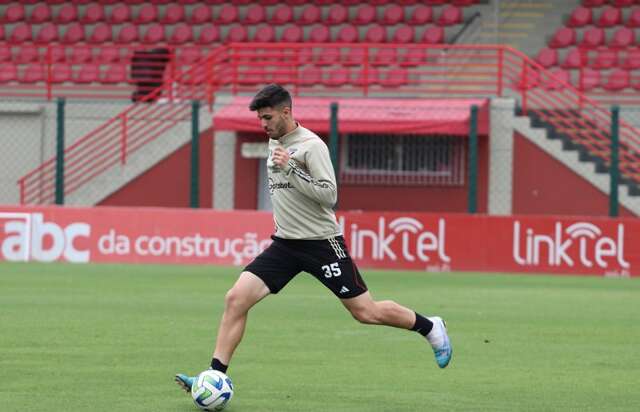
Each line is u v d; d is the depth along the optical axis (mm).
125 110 70750
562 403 20859
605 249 52219
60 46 70562
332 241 19953
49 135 70938
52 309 35344
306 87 74938
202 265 54062
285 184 19688
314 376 23578
